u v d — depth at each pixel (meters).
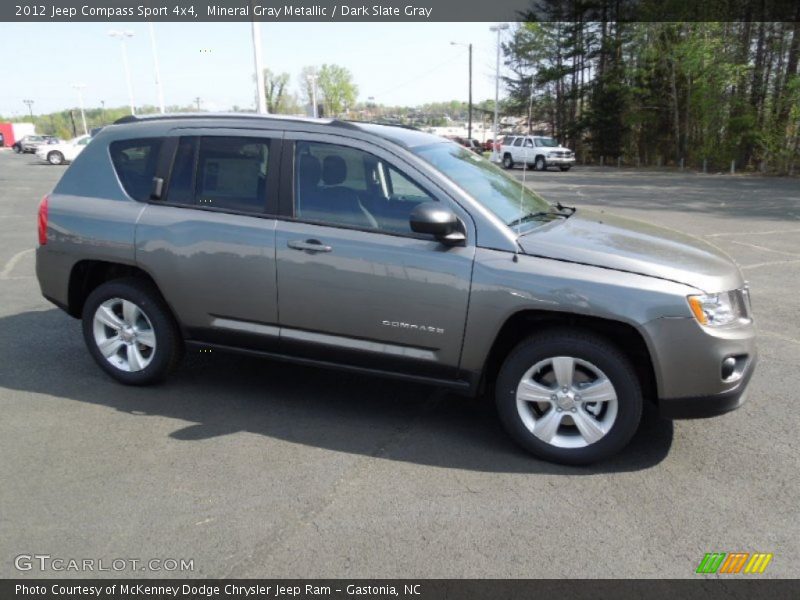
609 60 42.16
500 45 44.34
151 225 4.30
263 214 4.07
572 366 3.55
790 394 4.60
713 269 3.57
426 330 3.74
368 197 3.89
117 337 4.65
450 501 3.26
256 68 16.75
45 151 38.78
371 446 3.84
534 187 23.27
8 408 4.31
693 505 3.24
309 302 3.96
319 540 2.94
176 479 3.44
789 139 28.84
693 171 33.09
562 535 2.98
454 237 3.60
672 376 3.40
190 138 4.32
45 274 4.72
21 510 3.15
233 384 4.76
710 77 31.53
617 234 3.95
